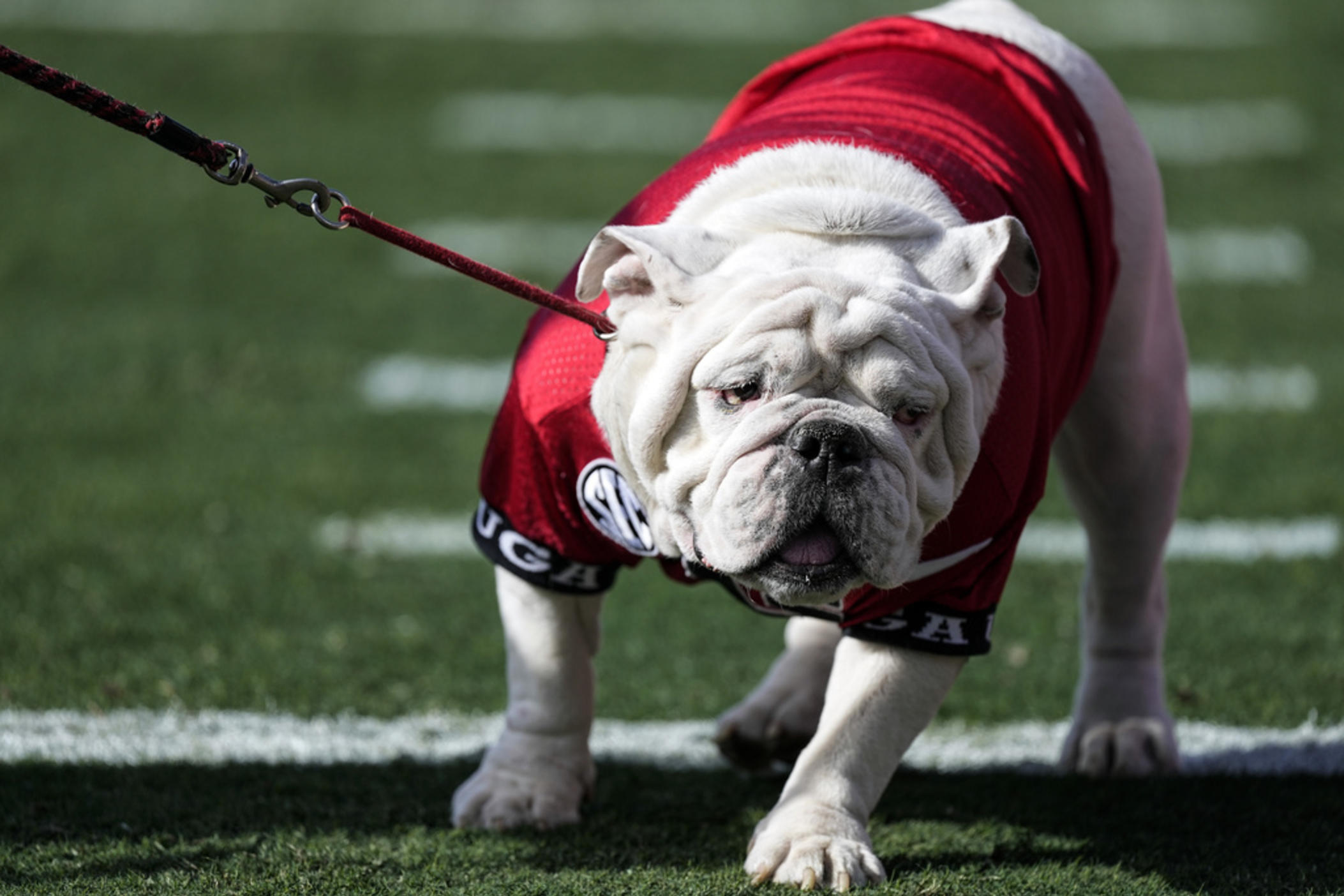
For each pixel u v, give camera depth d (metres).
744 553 7.12
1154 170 10.41
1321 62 37.69
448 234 26.45
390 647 12.72
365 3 41.69
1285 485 16.95
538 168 30.27
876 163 8.14
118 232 26.42
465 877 8.16
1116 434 10.16
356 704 11.43
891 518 7.09
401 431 18.84
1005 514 7.94
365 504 16.53
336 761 10.21
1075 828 9.22
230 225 27.08
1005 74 9.35
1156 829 9.20
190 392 20.05
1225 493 16.77
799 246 7.54
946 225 7.95
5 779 9.59
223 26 38.91
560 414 8.12
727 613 13.82
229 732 10.75
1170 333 10.52
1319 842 8.97
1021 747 10.95
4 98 33.31
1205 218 28.06
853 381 7.14
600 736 10.98
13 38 36.94
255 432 18.72
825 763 8.20
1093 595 10.70
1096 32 40.56
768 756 10.30
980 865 8.50
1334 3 42.72
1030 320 8.07
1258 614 13.48
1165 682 11.98
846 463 6.99
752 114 9.98
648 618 13.63
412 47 38.03
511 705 9.24
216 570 14.52
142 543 15.16
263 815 9.10
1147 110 34.16
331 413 19.42
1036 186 8.84
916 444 7.30
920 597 8.02
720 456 7.16
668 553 7.91
